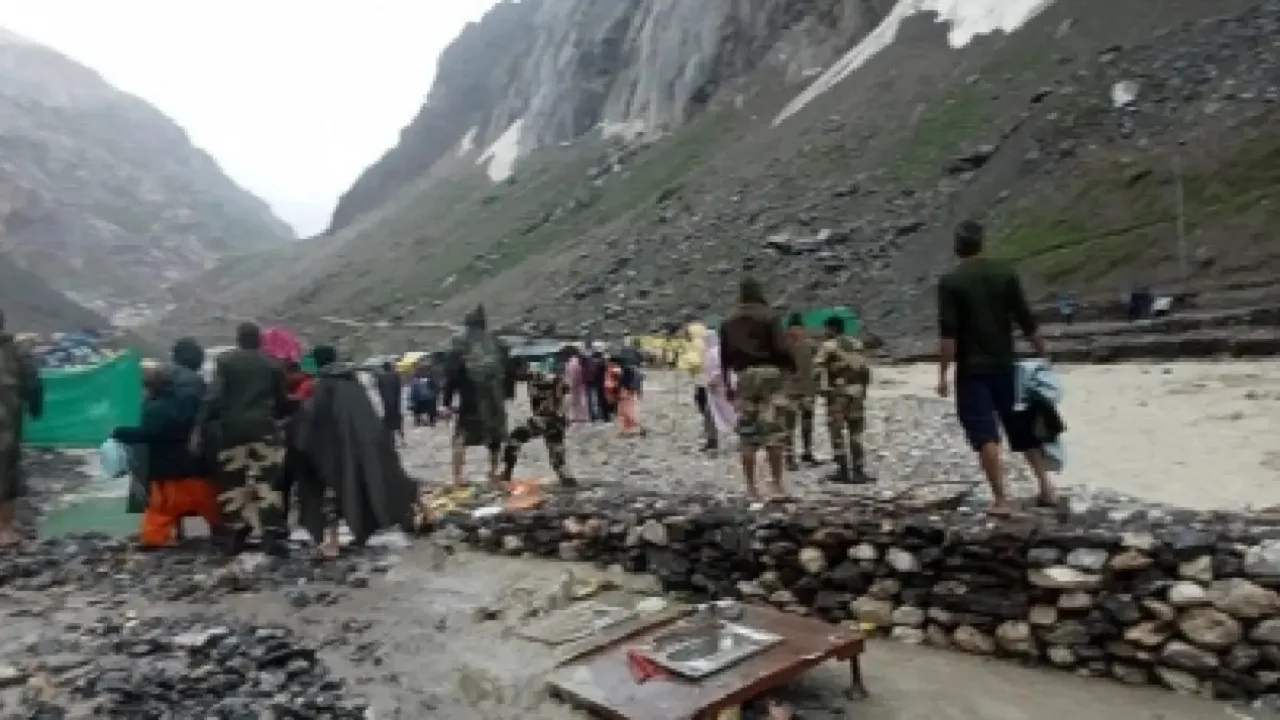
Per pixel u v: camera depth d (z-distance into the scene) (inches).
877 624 296.7
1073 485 540.1
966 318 296.5
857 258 2256.4
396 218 6717.5
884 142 2920.8
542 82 7303.2
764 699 246.5
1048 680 257.4
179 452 434.6
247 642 296.0
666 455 767.1
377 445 420.8
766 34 5083.7
